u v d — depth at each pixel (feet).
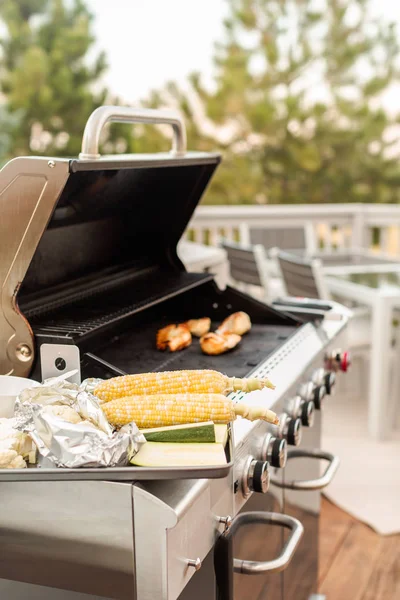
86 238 5.71
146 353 5.64
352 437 11.33
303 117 33.42
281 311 6.57
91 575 3.20
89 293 5.47
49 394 3.55
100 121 4.35
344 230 18.17
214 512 3.54
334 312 6.53
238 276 13.15
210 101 33.09
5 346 4.25
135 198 6.10
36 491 3.18
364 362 13.46
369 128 33.35
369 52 33.32
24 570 3.32
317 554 6.76
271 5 33.76
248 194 34.40
